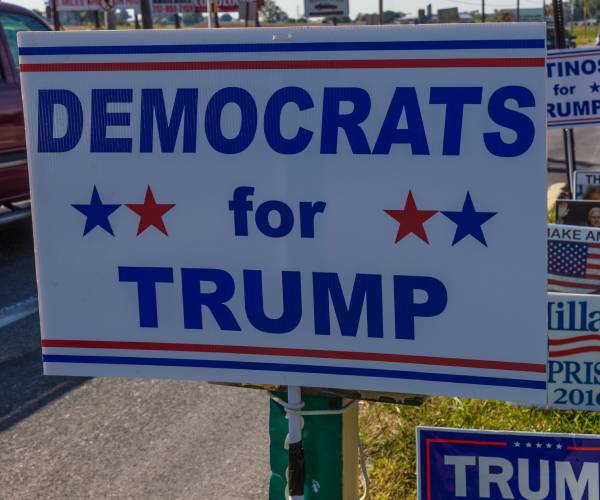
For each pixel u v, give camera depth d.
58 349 2.00
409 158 1.76
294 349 1.89
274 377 1.91
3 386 4.93
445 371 1.80
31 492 3.72
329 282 1.84
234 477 3.79
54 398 4.72
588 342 3.15
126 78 1.87
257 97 1.82
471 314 1.77
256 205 1.85
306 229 1.83
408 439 3.72
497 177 1.72
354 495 2.27
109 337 1.97
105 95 1.89
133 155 1.89
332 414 2.13
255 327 1.90
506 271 1.74
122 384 4.90
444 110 1.73
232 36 1.81
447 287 1.77
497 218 1.73
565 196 9.73
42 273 1.97
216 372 1.94
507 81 1.69
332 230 1.82
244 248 1.88
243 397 4.69
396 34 1.73
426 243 1.77
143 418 4.43
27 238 8.71
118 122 1.89
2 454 4.07
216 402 4.62
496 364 1.77
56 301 1.98
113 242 1.94
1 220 7.64
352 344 1.85
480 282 1.75
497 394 1.77
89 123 1.90
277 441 2.28
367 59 1.75
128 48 1.86
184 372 1.95
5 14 8.04
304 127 1.80
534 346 1.74
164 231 1.91
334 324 1.85
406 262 1.79
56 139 1.92
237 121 1.84
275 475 2.31
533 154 1.70
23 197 8.02
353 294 1.83
